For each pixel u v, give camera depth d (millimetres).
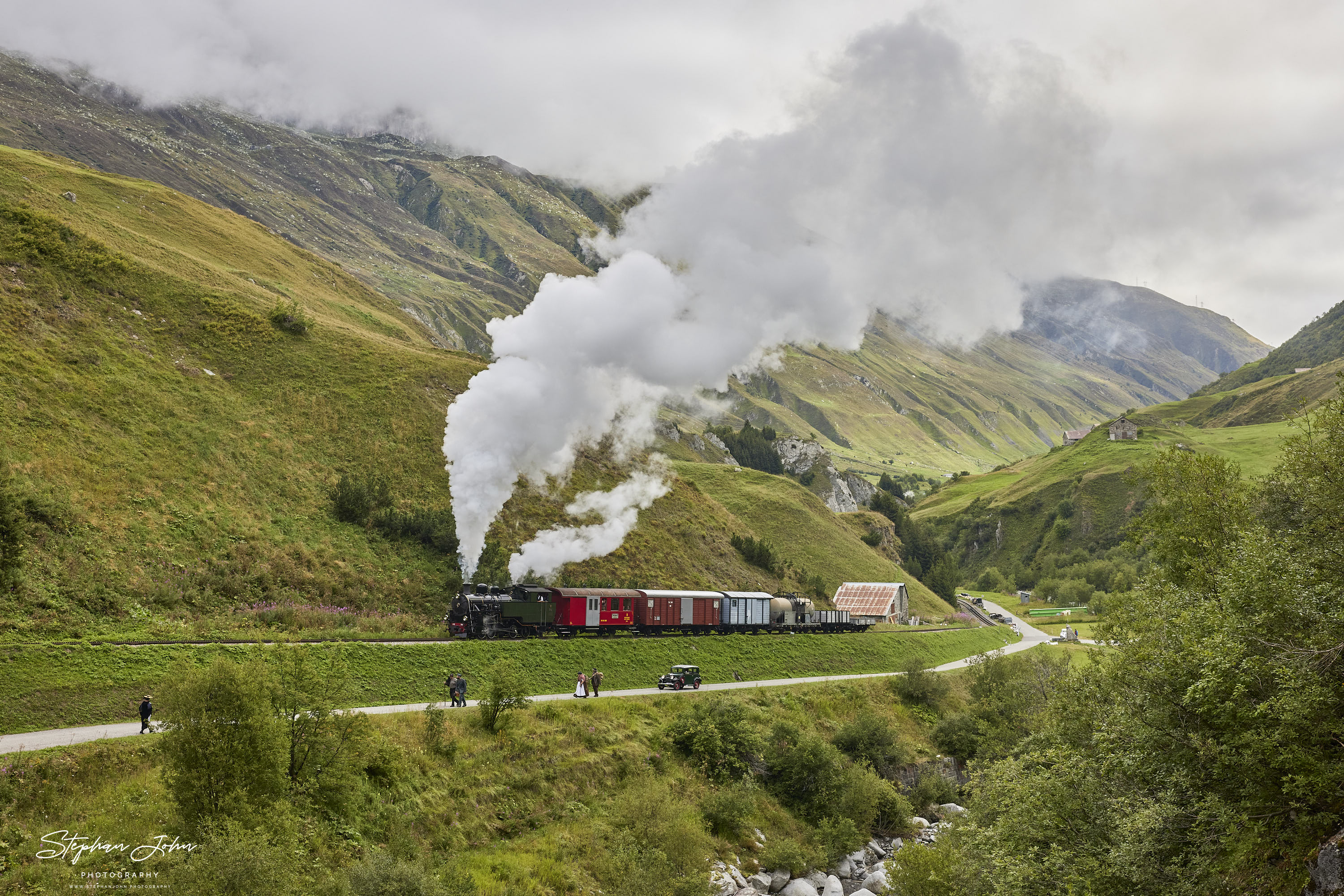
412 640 55844
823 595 122312
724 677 70062
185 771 26688
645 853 41500
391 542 72938
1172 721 30203
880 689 75438
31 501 53188
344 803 34250
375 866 30500
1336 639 26141
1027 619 160750
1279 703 24516
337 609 61625
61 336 72688
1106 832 29703
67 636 45344
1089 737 37562
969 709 73125
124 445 65312
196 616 53406
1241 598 29391
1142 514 49938
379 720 40844
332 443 81688
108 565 53156
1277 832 25609
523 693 45594
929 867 39688
